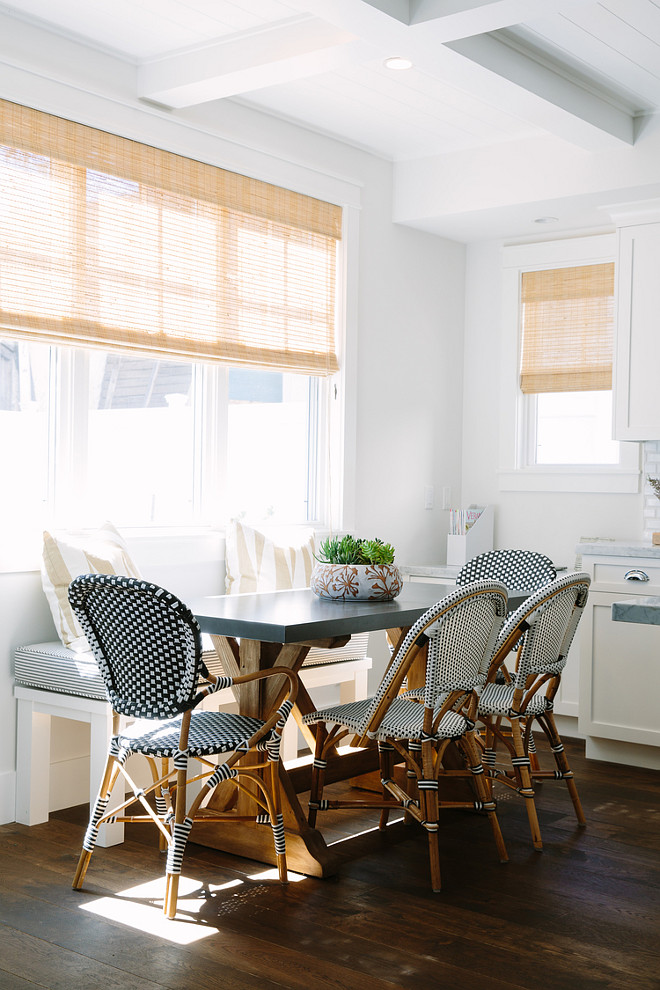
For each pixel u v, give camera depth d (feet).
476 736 12.78
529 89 13.17
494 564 14.37
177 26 12.37
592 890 9.96
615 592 14.71
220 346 14.66
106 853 10.94
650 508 17.34
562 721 16.96
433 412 18.89
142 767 12.85
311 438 16.87
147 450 14.19
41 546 12.33
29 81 12.04
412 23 11.21
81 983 7.89
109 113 13.01
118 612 9.10
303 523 16.66
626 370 16.53
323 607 11.07
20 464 12.51
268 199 15.43
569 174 15.96
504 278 19.03
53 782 12.55
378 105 15.11
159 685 9.11
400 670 9.98
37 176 12.24
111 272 13.12
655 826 12.03
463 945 8.67
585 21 12.24
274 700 10.48
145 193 13.58
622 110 15.01
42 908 9.37
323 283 16.55
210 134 14.40
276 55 12.24
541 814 12.48
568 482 18.25
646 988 7.93
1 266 11.84
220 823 11.07
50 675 11.64
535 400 19.07
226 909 9.40
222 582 14.83
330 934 8.86
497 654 11.50
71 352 12.88
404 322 18.13
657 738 14.37
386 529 17.88
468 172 16.98
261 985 7.89
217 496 15.01
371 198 17.39
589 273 18.12
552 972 8.18
